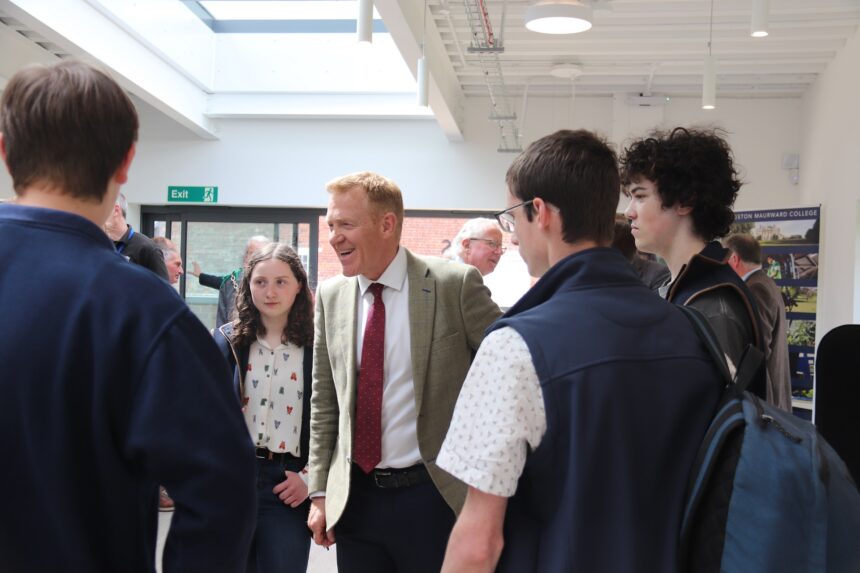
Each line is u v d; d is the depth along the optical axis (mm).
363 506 2258
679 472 1214
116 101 1124
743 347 1614
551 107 8477
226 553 1094
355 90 8586
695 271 1731
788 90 7926
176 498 1081
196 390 1085
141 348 1062
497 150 8594
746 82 7684
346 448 2264
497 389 1187
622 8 5906
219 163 9016
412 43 5652
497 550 1183
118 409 1064
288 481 2525
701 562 1166
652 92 8219
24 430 1018
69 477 1040
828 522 1154
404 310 2314
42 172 1095
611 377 1181
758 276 3160
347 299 2412
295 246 9211
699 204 1802
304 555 2545
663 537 1189
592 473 1158
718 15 5984
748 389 1556
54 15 5688
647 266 3564
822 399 2904
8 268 1054
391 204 2316
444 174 8711
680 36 6441
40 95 1079
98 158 1106
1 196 6766
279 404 2611
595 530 1157
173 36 7621
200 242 9305
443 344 2270
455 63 7301
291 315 2656
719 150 1835
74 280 1059
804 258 6977
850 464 2830
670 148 1816
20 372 1020
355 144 8875
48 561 1029
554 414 1167
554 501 1187
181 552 1084
